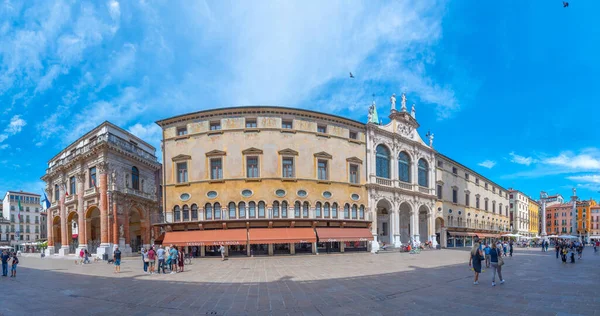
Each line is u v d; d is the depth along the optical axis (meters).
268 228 39.47
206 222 39.34
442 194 62.84
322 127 45.22
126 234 47.59
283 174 41.75
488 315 11.06
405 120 55.16
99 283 19.92
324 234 40.75
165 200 41.91
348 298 14.12
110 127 50.38
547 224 153.38
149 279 21.38
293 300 13.97
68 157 52.50
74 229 52.88
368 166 47.75
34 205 112.81
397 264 28.47
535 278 19.27
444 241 61.66
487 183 82.69
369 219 46.53
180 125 42.91
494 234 81.62
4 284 20.12
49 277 23.45
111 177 45.69
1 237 103.00
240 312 12.21
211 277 21.69
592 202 144.50
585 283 17.31
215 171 41.38
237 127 41.56
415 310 11.89
